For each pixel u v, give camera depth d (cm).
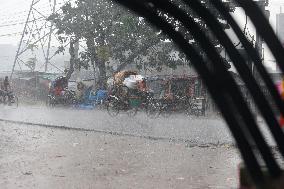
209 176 651
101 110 2277
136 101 1883
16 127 1331
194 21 118
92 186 581
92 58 2662
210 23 118
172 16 118
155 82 2422
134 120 1650
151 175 654
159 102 1867
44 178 625
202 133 1219
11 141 1002
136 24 2411
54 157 799
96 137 1098
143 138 1084
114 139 1062
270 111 124
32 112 2059
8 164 723
